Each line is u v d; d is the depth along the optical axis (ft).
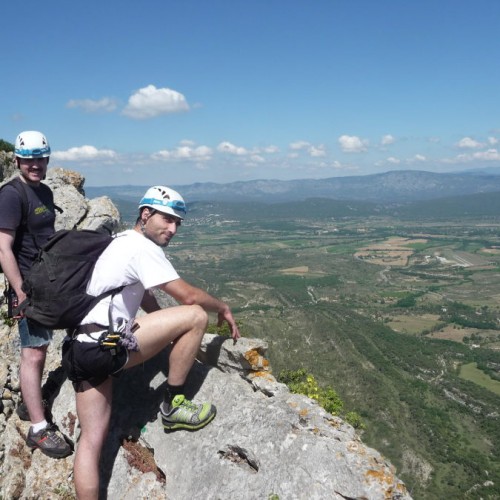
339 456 15.84
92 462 16.08
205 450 17.52
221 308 19.26
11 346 25.94
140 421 19.40
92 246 16.57
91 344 15.49
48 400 22.00
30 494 19.20
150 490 17.28
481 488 187.52
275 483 15.65
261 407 18.47
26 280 15.90
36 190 19.48
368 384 283.79
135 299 16.79
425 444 223.51
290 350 330.54
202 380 20.53
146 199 17.39
